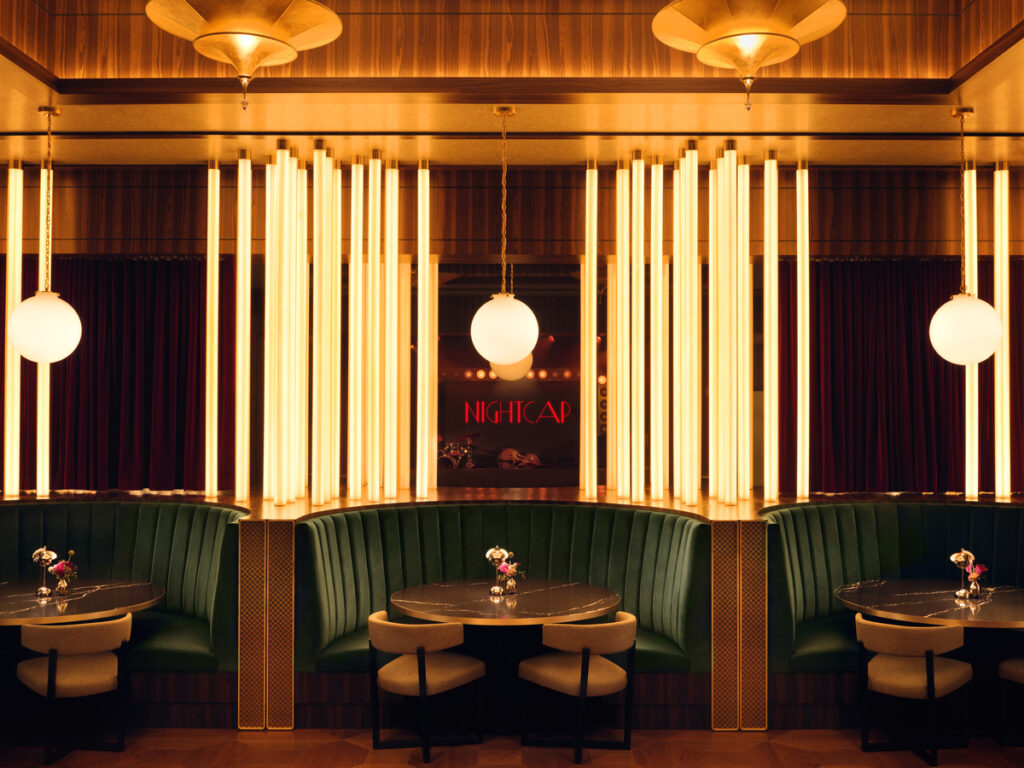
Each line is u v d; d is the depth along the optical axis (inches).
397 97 190.5
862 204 245.9
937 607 175.5
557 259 249.3
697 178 230.2
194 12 129.8
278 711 189.6
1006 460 233.3
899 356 247.6
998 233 236.1
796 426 247.6
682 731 189.6
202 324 248.7
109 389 247.4
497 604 176.1
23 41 181.0
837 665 188.9
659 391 228.2
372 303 232.2
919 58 191.6
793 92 187.5
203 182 247.0
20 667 178.1
